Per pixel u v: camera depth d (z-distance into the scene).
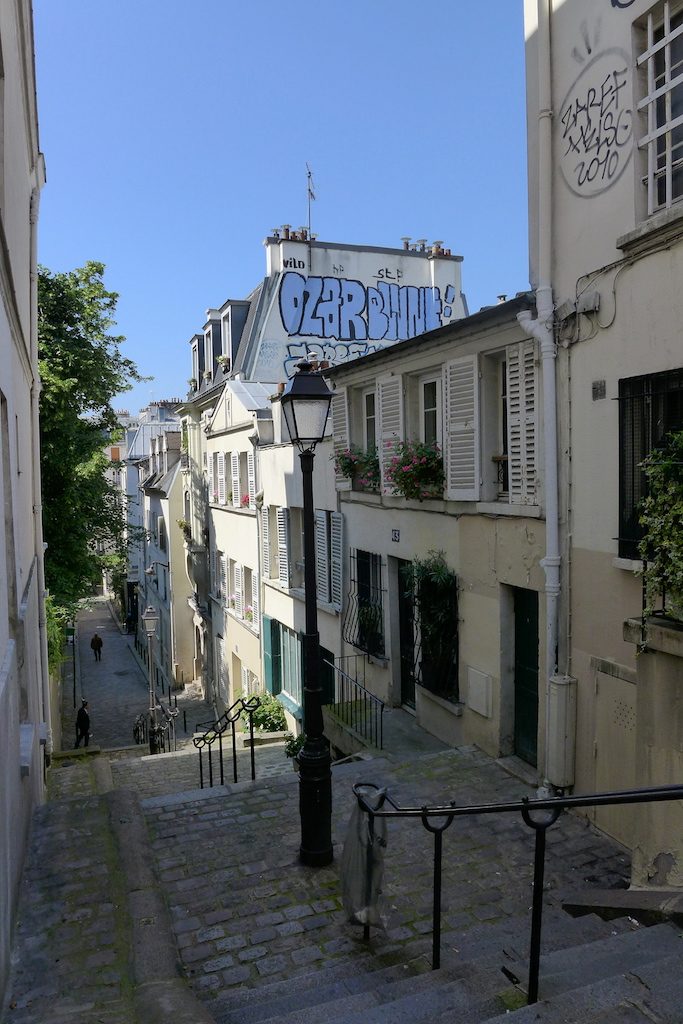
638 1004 2.46
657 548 4.42
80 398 17.08
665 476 4.45
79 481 17.14
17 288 7.03
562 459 6.70
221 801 7.10
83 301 16.73
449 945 4.46
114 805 6.27
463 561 8.50
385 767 7.95
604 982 2.61
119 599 48.66
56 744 16.06
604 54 6.07
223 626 21.17
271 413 16.25
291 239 19.14
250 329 19.78
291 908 5.16
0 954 3.35
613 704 6.14
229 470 19.95
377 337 20.14
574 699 6.61
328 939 4.75
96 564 18.67
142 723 20.17
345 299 19.77
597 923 4.20
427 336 8.54
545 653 7.11
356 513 11.46
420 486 9.19
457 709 8.66
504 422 8.07
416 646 9.48
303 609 14.09
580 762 6.57
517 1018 2.43
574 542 6.61
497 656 7.93
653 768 4.43
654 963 2.72
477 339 7.99
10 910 3.98
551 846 6.02
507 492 8.01
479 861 5.78
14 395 6.09
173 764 11.48
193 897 5.34
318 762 5.79
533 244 7.05
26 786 5.41
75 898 4.72
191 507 25.61
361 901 4.70
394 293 20.33
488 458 8.11
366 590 11.40
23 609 5.84
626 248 5.83
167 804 7.04
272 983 4.25
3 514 4.50
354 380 11.13
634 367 5.85
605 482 6.21
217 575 21.69
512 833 6.24
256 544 17.03
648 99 5.61
